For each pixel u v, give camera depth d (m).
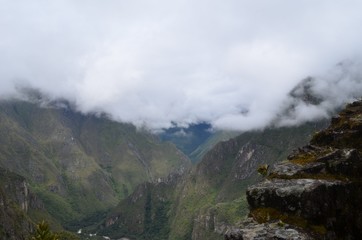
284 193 40.12
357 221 40.09
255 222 39.75
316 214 38.53
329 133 51.53
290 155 52.00
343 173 43.78
